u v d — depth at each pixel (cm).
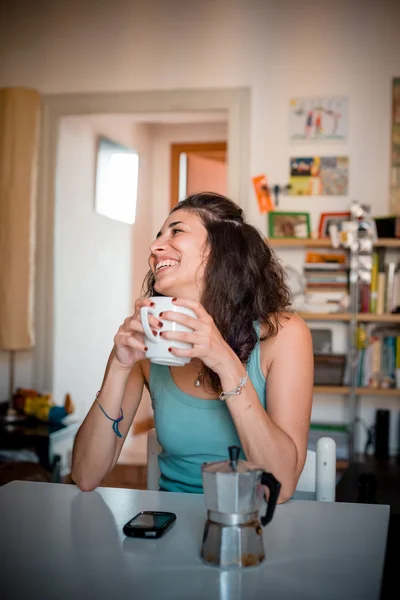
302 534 106
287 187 395
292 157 395
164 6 407
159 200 611
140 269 595
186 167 595
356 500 197
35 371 422
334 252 393
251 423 118
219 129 594
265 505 121
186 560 94
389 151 387
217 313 140
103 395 134
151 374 147
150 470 160
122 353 127
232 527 91
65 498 125
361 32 389
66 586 85
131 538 103
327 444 138
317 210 393
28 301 379
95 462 132
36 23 421
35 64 421
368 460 368
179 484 144
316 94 392
